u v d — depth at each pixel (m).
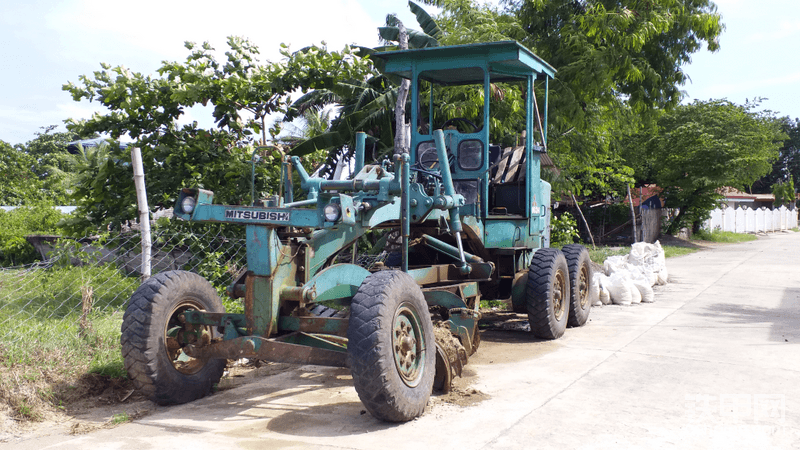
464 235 6.45
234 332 4.40
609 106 16.97
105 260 8.93
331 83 8.93
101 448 3.66
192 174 8.31
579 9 16.66
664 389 4.86
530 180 6.95
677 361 5.80
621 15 14.77
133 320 4.24
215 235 7.97
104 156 9.23
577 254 7.66
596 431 3.90
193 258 7.88
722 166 26.72
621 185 25.83
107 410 4.39
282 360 4.11
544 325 6.73
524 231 6.98
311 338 4.60
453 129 6.71
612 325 7.76
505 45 6.30
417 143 6.71
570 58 15.70
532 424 4.04
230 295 4.57
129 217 8.14
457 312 5.51
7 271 9.29
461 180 6.55
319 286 4.33
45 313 6.73
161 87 8.32
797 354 6.09
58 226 8.50
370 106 12.66
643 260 12.03
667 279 12.95
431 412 4.30
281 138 15.25
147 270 6.25
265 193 8.55
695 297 10.33
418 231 6.50
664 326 7.64
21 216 16.06
